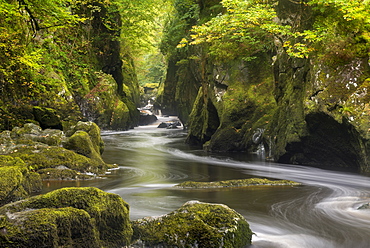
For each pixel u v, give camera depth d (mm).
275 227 5242
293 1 12750
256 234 4906
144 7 24625
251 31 14070
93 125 11242
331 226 5293
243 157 14500
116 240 3873
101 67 25844
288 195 7363
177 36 24281
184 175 10320
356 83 9961
